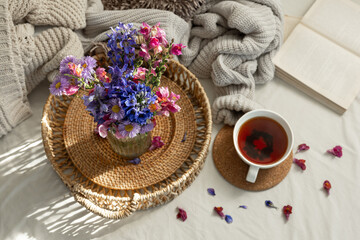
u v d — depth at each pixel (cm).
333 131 85
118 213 71
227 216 79
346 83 86
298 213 79
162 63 66
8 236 77
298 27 90
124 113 60
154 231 78
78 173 78
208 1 91
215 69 85
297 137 85
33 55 79
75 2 82
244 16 84
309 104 87
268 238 78
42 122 77
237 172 81
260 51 86
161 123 82
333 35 89
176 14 88
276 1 88
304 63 88
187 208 79
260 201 80
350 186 81
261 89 89
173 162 78
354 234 78
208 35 89
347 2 92
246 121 81
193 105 85
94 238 77
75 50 81
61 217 78
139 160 78
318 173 82
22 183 80
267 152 80
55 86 63
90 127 80
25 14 79
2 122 80
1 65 75
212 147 83
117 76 62
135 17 85
